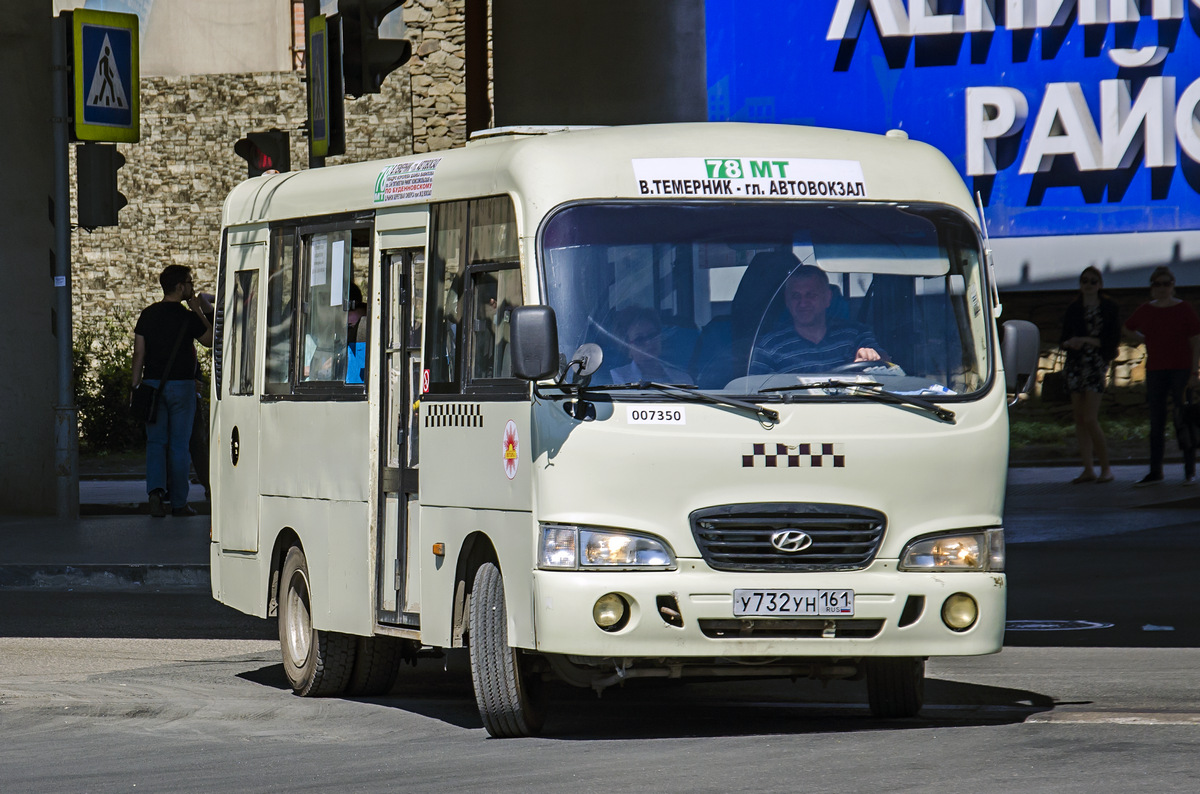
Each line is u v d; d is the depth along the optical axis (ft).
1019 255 267.59
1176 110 262.47
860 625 76.74
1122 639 111.14
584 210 78.74
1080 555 151.94
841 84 271.90
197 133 384.27
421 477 86.17
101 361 324.60
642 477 75.51
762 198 80.23
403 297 89.92
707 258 78.84
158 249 384.06
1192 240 262.26
